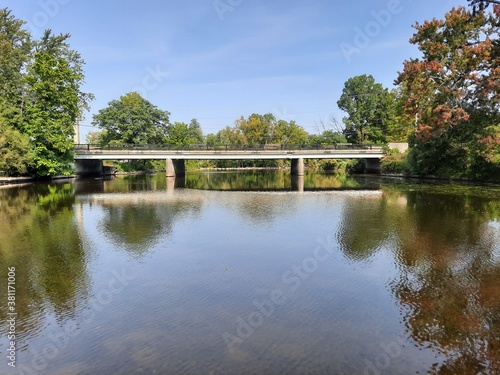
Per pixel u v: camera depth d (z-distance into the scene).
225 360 4.29
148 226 12.19
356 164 50.44
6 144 27.59
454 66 24.28
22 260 8.39
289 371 4.07
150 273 7.44
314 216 14.01
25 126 29.34
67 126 31.89
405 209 15.41
